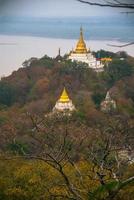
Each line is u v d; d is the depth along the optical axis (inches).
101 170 523.2
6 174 1652.3
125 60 6732.3
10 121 2731.3
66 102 5036.9
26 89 6240.2
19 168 1644.9
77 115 3818.9
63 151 559.2
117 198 889.5
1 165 1686.8
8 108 5329.7
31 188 1505.9
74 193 483.2
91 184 860.0
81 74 6569.9
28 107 4992.6
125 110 3991.1
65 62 6958.7
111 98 5078.7
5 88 6131.9
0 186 1609.3
